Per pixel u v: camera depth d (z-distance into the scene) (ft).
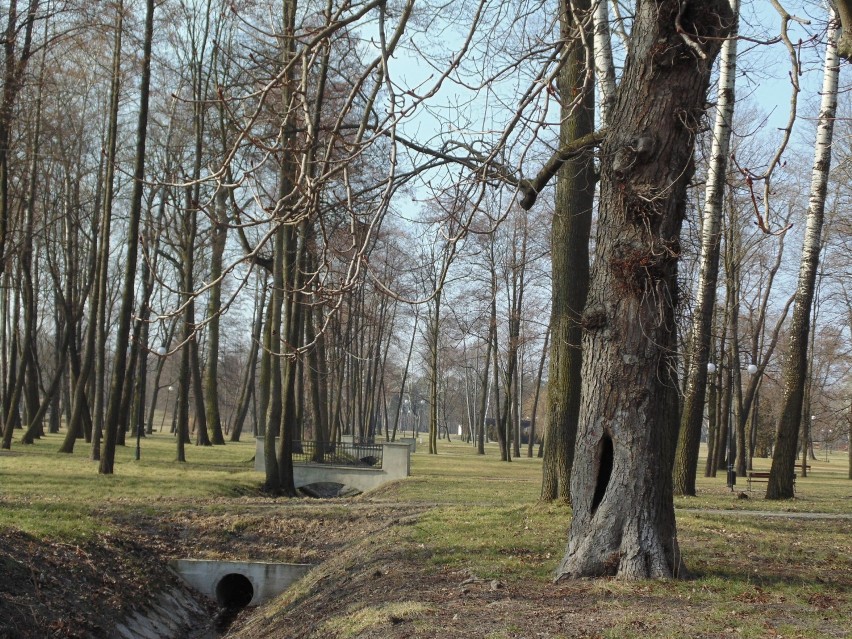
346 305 103.86
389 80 20.54
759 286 133.18
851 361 135.03
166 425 310.45
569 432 50.08
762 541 40.47
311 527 56.95
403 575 33.91
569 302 49.08
